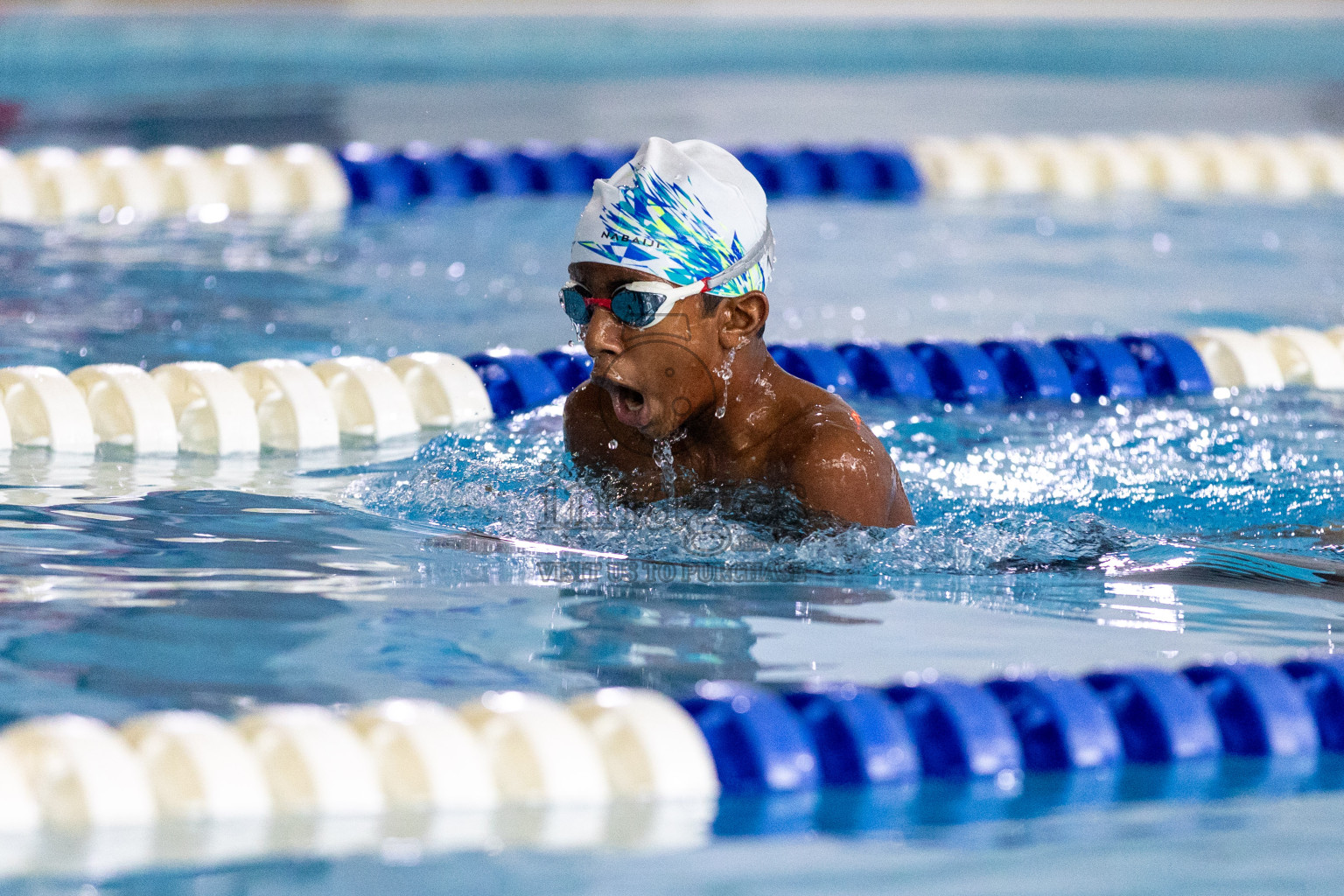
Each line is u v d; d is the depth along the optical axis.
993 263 20.23
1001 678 7.29
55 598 8.12
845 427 9.06
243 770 6.02
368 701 6.82
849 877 5.54
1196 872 5.69
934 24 49.22
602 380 8.76
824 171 26.39
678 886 5.40
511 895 5.27
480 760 6.26
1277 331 15.74
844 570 8.96
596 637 7.76
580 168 25.30
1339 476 11.81
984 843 5.94
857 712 6.83
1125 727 7.17
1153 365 14.83
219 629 7.73
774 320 16.86
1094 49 46.12
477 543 9.41
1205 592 9.03
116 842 5.59
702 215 8.64
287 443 12.03
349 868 5.43
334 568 8.83
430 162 24.59
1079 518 10.44
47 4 45.06
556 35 45.69
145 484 10.66
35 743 6.02
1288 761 7.02
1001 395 14.29
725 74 40.31
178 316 15.80
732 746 6.61
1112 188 27.09
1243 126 32.62
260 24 44.66
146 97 33.19
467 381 13.23
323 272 18.41
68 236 20.11
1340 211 24.84
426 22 46.56
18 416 11.88
